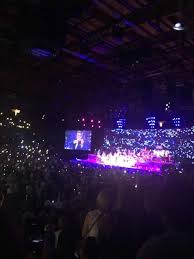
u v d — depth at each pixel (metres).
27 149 18.69
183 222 1.39
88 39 8.65
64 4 4.54
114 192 3.08
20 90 12.93
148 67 11.21
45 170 11.60
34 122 18.89
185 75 11.65
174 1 6.09
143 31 8.32
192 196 1.46
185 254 1.17
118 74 12.32
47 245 3.72
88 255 2.61
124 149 20.39
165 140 19.06
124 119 16.42
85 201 5.72
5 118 17.48
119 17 7.48
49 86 12.73
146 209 2.49
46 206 6.52
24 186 7.82
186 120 13.98
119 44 9.27
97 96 14.38
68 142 19.94
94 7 7.21
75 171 12.45
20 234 1.05
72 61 10.94
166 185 1.54
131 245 2.52
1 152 16.66
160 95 13.20
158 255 1.18
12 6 4.99
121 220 2.66
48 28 4.49
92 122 18.69
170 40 8.27
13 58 8.91
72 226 3.43
